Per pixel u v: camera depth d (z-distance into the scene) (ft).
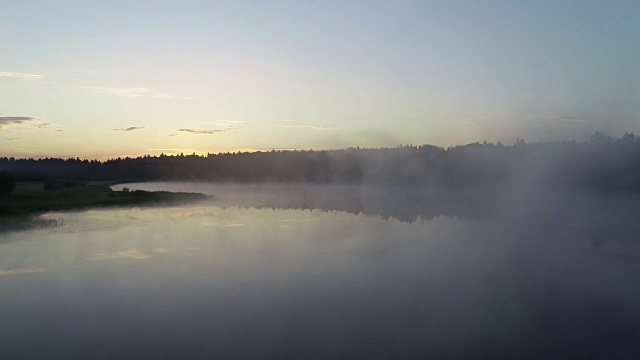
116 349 31.71
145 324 35.76
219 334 33.99
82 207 107.04
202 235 71.92
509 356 30.89
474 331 34.37
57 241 65.77
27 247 61.41
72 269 50.44
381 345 32.30
